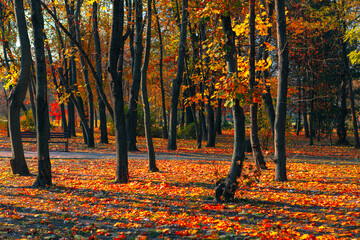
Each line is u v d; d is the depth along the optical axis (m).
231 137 33.09
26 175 10.80
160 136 32.97
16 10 10.38
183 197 7.41
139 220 5.55
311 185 8.60
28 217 5.84
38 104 8.86
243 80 7.43
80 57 20.83
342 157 17.52
